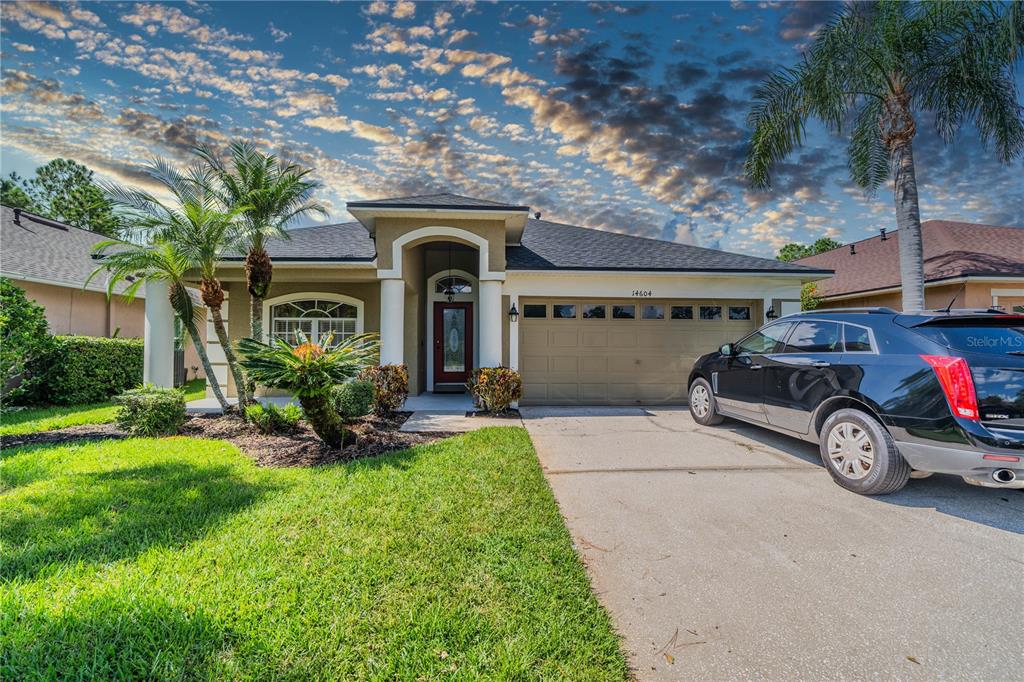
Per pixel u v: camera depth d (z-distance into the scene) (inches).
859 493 182.1
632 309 430.9
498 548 130.6
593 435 288.7
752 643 95.7
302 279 418.9
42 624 94.6
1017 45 310.2
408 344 477.4
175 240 298.4
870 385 179.8
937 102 355.6
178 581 111.5
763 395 248.1
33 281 533.6
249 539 134.1
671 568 125.7
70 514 153.5
